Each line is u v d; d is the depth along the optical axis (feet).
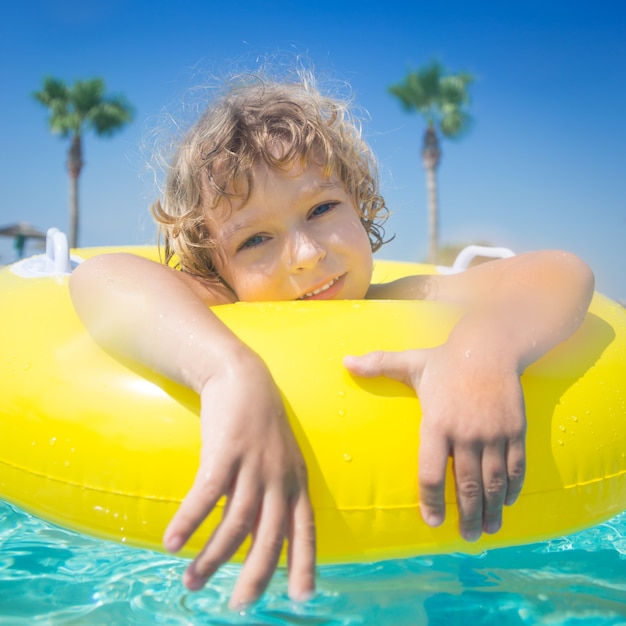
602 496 3.74
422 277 5.58
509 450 3.23
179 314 3.52
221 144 4.75
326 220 4.66
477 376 3.30
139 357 3.59
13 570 3.59
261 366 3.29
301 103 5.44
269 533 2.93
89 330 3.90
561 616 3.26
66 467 3.59
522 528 3.51
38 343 4.13
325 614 3.15
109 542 3.68
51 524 4.02
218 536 2.92
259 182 4.56
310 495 3.26
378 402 3.43
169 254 5.87
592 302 4.89
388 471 3.32
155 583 3.43
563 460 3.59
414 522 3.34
